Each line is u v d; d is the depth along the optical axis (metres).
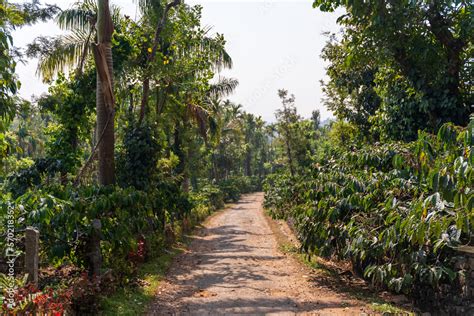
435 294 7.16
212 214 32.41
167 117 18.67
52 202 6.71
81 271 7.93
